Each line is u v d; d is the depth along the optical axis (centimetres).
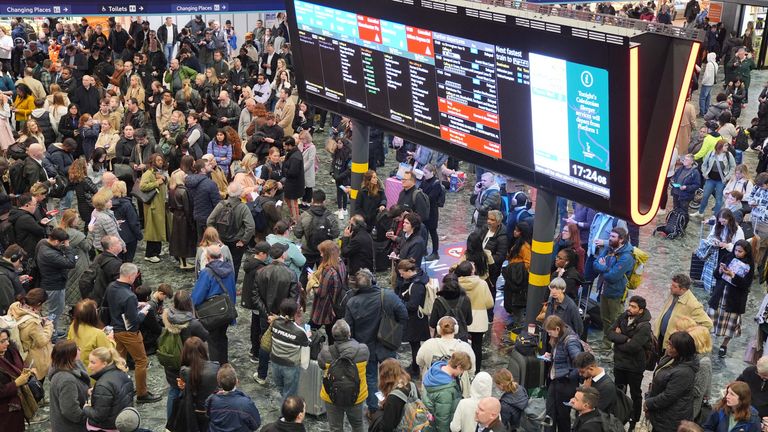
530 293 1152
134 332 1089
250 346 1295
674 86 916
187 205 1478
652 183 952
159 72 2539
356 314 1062
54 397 901
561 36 953
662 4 3653
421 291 1143
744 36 3183
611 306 1262
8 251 1145
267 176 1658
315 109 2398
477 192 1520
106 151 1736
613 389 898
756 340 1198
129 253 1441
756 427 870
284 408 832
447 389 895
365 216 1520
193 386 934
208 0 2183
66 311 1366
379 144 2100
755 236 1404
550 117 1016
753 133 2327
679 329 981
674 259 1634
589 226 1398
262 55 2877
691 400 928
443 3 1124
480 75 1106
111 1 2106
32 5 2047
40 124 1962
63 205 1705
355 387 974
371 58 1316
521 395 898
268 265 1142
